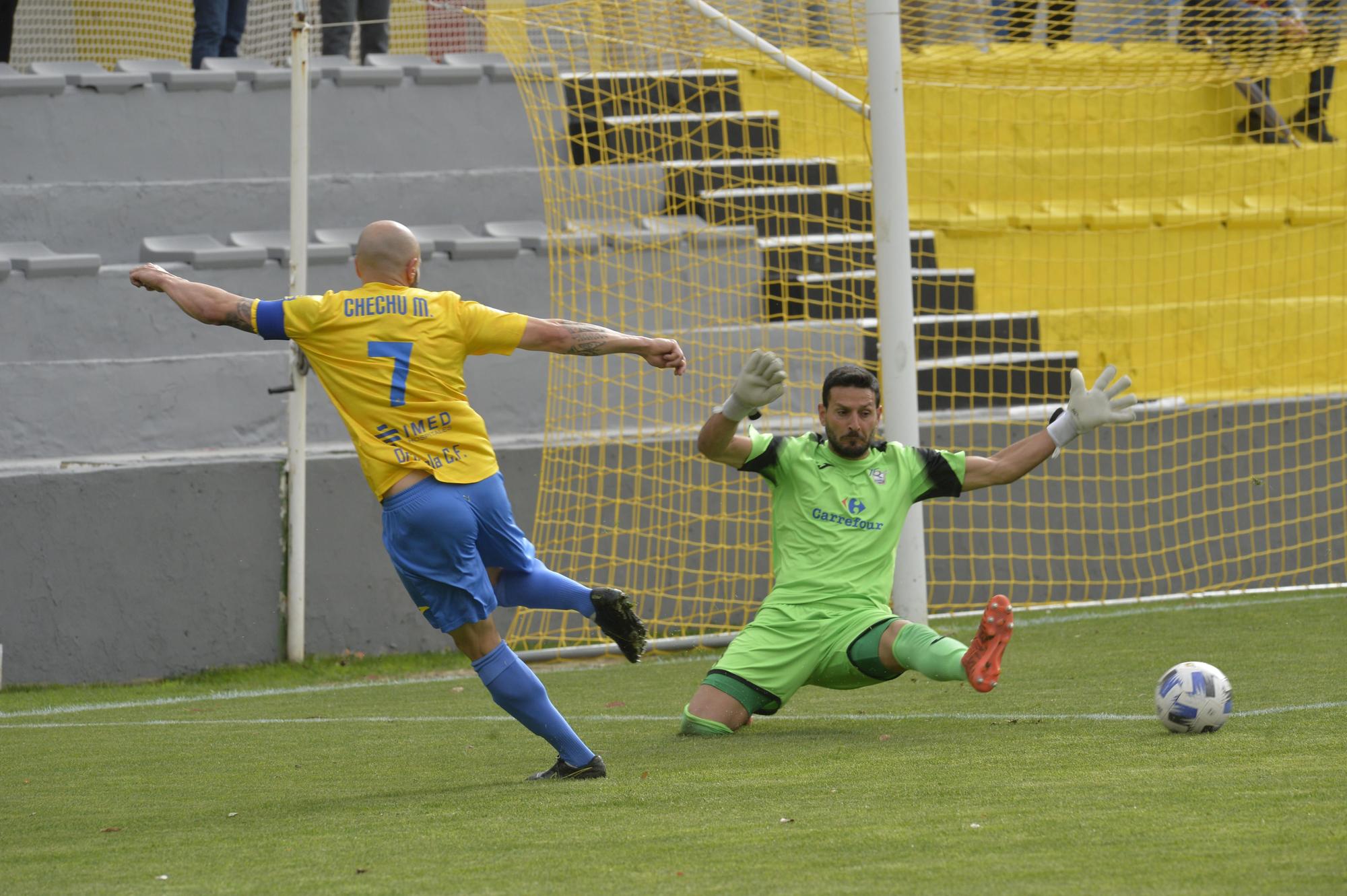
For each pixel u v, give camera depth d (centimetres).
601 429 3678
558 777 1683
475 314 1650
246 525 3331
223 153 4438
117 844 1420
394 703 2717
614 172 4284
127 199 4144
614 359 3844
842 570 2052
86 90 4325
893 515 2086
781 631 2036
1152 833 1232
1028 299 4631
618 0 3734
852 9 3753
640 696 2639
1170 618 3306
